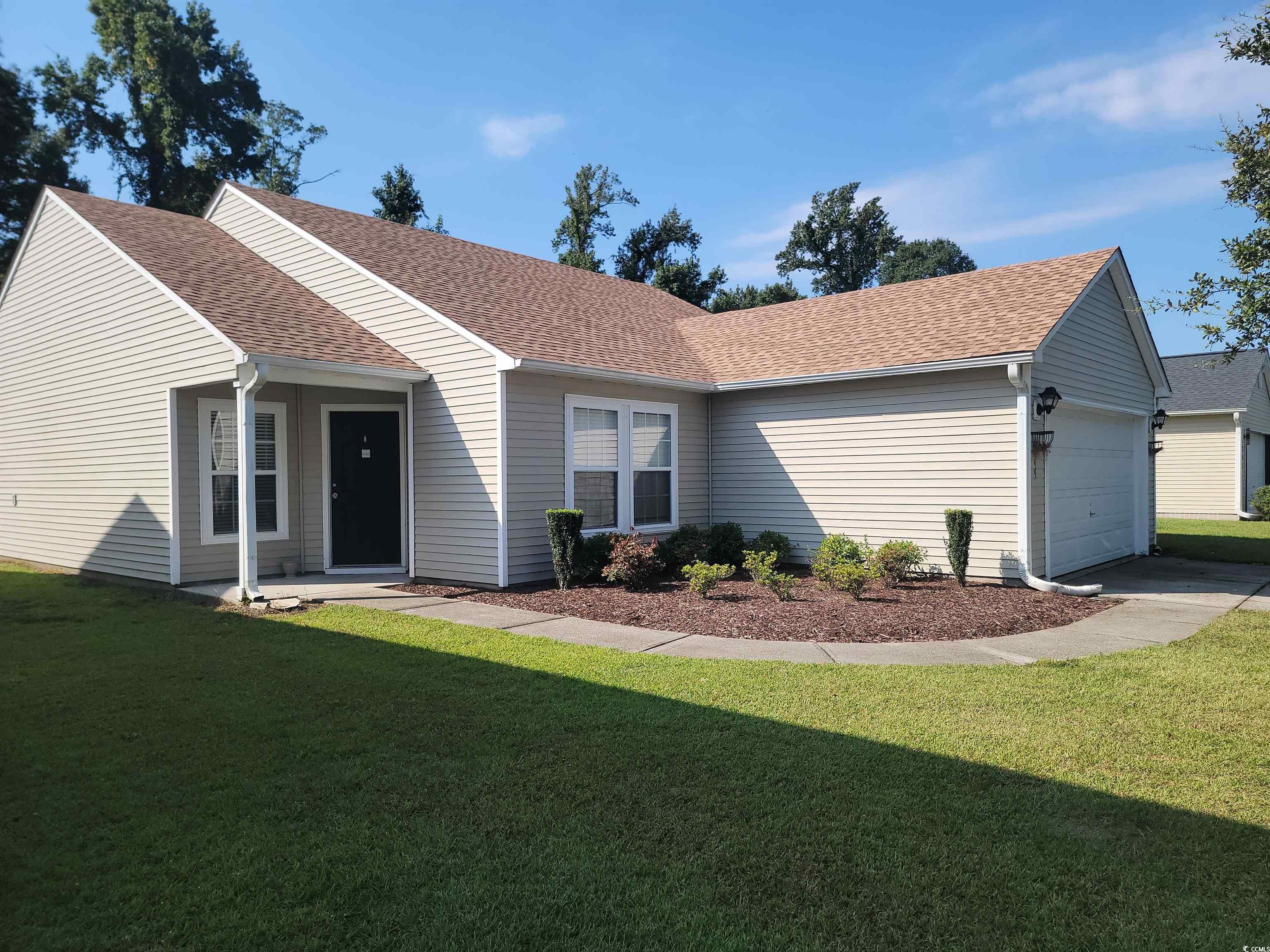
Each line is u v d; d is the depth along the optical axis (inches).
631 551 399.2
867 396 460.4
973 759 171.6
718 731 188.9
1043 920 112.8
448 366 419.8
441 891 120.0
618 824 141.6
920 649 277.1
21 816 146.6
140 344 426.0
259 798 153.5
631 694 219.8
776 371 492.7
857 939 108.3
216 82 1334.9
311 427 466.6
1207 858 130.3
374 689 225.5
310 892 119.9
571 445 438.9
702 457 534.9
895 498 449.4
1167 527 810.8
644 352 514.0
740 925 111.4
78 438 481.4
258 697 218.8
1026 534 400.5
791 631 304.7
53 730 192.5
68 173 1096.8
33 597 385.7
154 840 136.8
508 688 226.5
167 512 412.8
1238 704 210.1
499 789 156.6
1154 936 108.6
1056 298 437.4
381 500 471.2
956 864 127.6
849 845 134.0
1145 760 171.3
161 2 1275.8
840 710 205.6
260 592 368.2
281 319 414.9
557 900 117.4
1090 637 296.4
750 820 143.2
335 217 543.5
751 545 494.3
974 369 416.2
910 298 540.1
